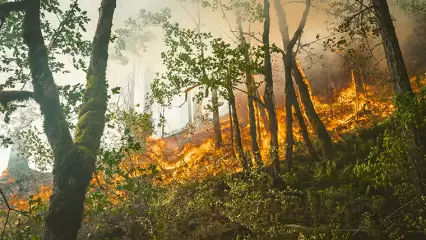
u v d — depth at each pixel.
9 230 9.18
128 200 9.65
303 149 14.38
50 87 7.89
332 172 10.56
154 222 8.46
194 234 8.37
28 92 7.96
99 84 8.33
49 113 7.73
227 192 10.34
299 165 12.34
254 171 9.49
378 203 8.23
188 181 12.43
